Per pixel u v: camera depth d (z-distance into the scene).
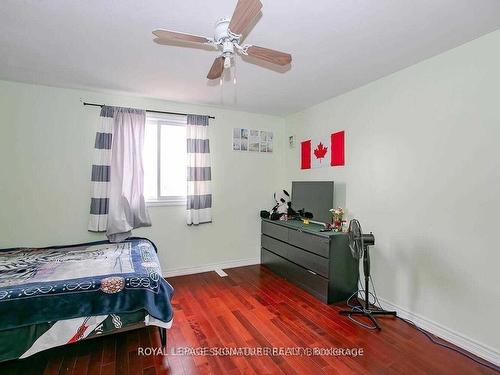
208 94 3.24
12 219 2.88
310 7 1.60
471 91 2.01
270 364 1.87
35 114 2.94
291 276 3.37
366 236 2.48
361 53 2.19
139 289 1.98
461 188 2.07
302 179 3.90
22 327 1.72
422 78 2.33
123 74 2.64
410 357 1.95
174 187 3.67
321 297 2.87
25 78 2.76
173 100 3.48
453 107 2.12
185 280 3.45
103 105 3.17
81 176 3.13
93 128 3.16
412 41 2.01
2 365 1.85
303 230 3.14
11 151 2.86
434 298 2.25
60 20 1.75
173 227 3.60
